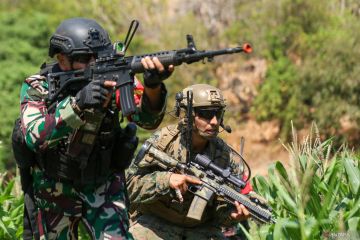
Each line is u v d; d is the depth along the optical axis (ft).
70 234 26.96
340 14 187.93
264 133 186.50
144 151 31.53
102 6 202.49
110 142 25.93
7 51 166.71
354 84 168.25
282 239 30.37
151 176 31.17
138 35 195.93
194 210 30.55
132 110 24.50
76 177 25.95
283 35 185.78
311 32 185.68
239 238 33.45
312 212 31.78
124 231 26.32
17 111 153.48
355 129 168.76
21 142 26.08
